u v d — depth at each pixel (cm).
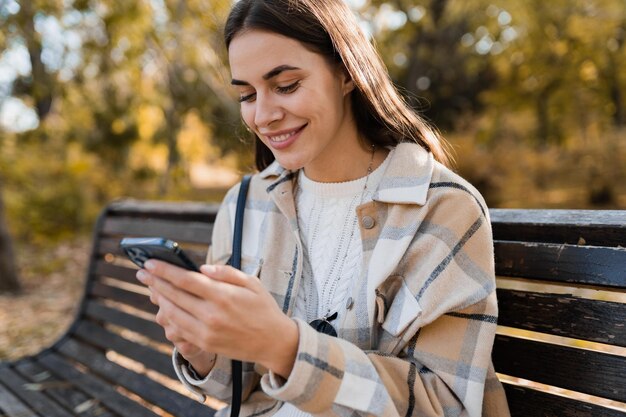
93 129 1075
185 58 777
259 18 113
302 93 115
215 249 152
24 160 928
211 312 91
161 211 250
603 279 119
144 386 225
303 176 137
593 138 1145
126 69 756
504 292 133
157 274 93
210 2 443
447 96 1452
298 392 96
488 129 1195
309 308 130
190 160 1280
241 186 149
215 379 129
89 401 224
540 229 132
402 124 129
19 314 473
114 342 257
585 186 1033
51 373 257
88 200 945
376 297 116
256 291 94
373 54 127
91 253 291
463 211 115
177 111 1052
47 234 859
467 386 108
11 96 659
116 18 631
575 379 121
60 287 587
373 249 121
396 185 121
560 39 1006
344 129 128
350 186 130
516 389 129
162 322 113
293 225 133
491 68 1337
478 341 110
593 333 119
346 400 98
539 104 1140
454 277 112
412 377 107
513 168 1097
